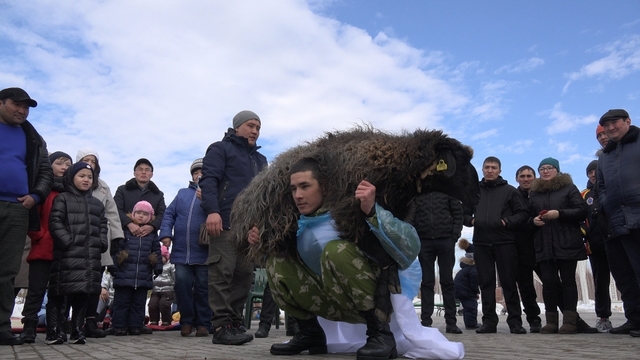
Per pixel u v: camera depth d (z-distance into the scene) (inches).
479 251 289.7
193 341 220.8
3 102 216.5
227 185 202.4
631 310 254.7
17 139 219.3
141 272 285.4
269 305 259.9
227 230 196.7
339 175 123.7
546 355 146.6
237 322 205.6
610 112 233.8
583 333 269.3
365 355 118.2
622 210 228.8
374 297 121.3
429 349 122.7
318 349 143.8
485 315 286.5
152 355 147.8
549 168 279.9
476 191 134.7
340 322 147.2
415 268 132.1
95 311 252.7
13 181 212.2
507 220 279.9
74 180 228.1
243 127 214.2
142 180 325.7
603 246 279.3
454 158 128.1
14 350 177.5
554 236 267.6
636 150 227.0
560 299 306.8
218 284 193.3
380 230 117.0
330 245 122.3
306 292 134.7
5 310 208.4
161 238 285.4
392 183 123.3
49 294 212.2
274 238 131.5
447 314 286.2
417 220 288.4
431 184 128.6
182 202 280.1
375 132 135.4
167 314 377.7
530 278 294.2
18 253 212.8
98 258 226.1
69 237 214.1
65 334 212.4
